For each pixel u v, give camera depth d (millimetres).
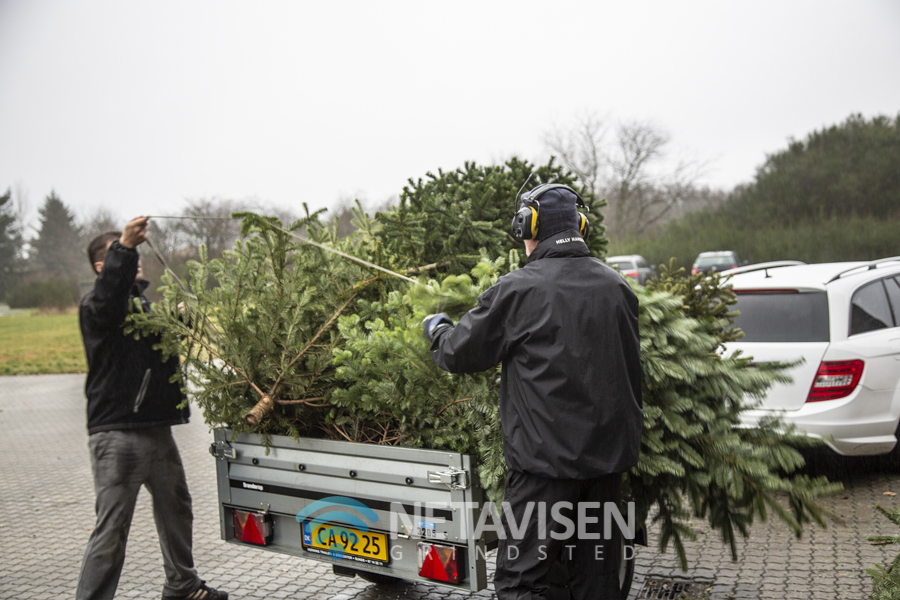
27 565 4500
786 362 2865
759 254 31344
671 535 2990
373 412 3021
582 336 2268
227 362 3156
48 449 8375
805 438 2801
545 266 2373
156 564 4410
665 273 4859
